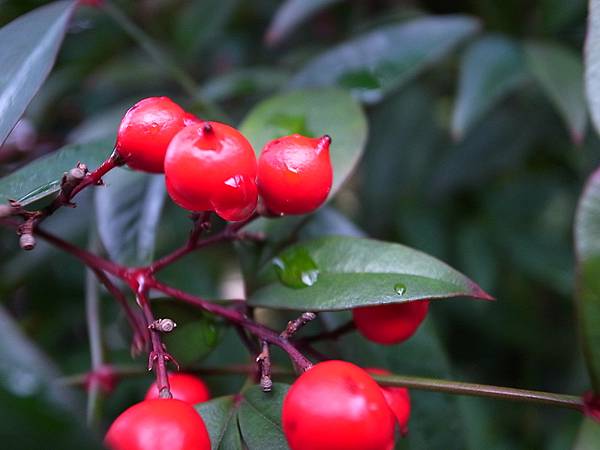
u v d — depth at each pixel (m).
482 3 0.14
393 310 0.09
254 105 0.16
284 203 0.09
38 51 0.09
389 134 0.16
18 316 0.17
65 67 0.16
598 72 0.08
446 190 0.16
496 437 0.16
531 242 0.16
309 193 0.08
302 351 0.10
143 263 0.11
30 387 0.07
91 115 0.18
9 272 0.15
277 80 0.15
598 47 0.08
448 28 0.13
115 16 0.12
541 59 0.13
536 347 0.17
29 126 0.16
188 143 0.08
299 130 0.10
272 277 0.09
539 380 0.18
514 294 0.17
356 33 0.15
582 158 0.15
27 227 0.08
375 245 0.09
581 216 0.08
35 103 0.16
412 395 0.11
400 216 0.16
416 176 0.16
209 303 0.09
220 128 0.08
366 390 0.07
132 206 0.11
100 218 0.11
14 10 0.12
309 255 0.09
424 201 0.16
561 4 0.14
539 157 0.17
